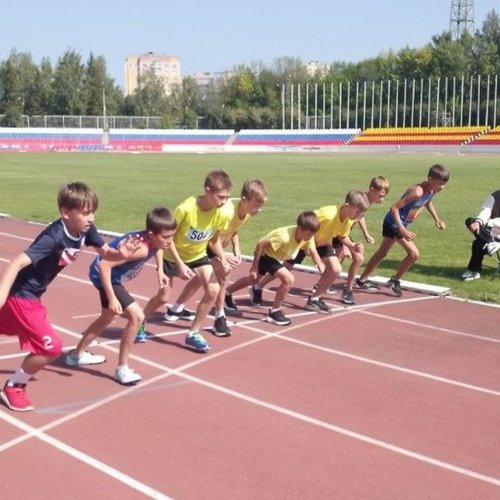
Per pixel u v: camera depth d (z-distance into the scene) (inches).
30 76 3331.7
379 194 325.1
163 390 202.8
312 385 209.9
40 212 660.7
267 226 565.9
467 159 1882.4
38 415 182.9
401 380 216.5
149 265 393.1
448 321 287.9
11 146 2418.8
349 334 266.4
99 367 221.8
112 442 167.6
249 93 3585.1
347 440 172.1
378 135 2679.6
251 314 293.4
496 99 2706.7
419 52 3336.6
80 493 143.6
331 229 295.0
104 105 3334.2
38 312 181.2
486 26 3324.3
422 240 503.2
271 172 1282.0
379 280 359.6
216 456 161.5
